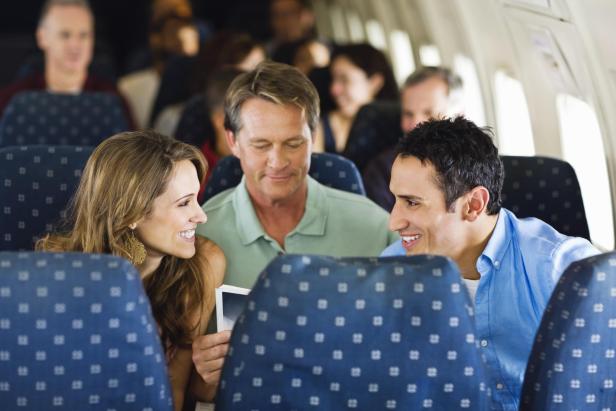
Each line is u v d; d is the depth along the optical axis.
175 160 3.26
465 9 6.14
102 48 12.05
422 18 8.05
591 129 4.77
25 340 2.53
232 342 2.59
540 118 5.44
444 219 3.07
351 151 5.78
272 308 2.52
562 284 2.65
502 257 3.21
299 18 10.98
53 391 2.60
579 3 4.18
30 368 2.56
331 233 3.90
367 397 2.61
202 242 3.69
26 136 5.69
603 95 4.34
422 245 3.14
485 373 2.62
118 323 2.54
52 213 3.83
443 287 2.50
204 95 6.19
